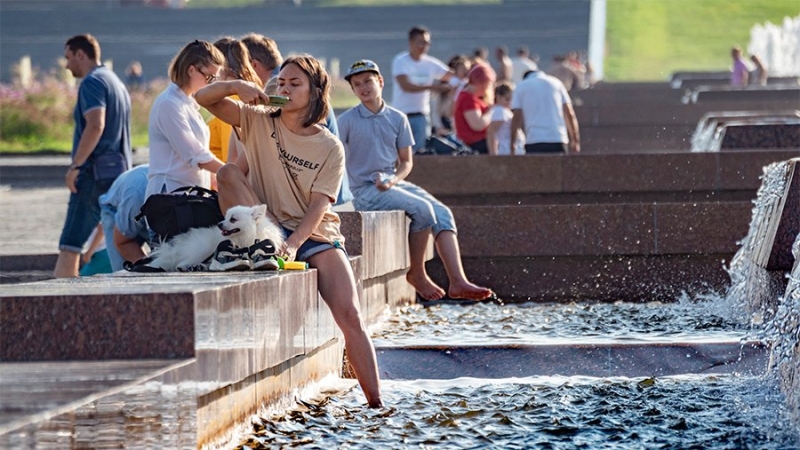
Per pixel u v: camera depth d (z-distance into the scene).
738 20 162.12
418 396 15.79
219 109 16.08
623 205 27.69
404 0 162.88
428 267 27.70
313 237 16.05
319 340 16.20
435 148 39.47
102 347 11.19
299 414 14.40
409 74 42.59
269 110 16.14
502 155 33.53
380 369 17.97
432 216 24.28
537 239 27.77
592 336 20.48
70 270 24.91
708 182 33.81
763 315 21.61
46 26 145.00
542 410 14.75
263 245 15.14
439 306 25.94
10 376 10.12
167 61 135.25
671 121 66.25
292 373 15.14
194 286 12.07
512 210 27.86
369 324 21.73
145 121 85.38
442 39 139.50
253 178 16.33
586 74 106.62
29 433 8.20
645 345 18.06
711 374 17.41
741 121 46.34
